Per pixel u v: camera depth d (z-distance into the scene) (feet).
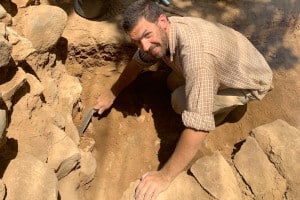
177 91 7.82
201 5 9.11
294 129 7.11
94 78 8.89
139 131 8.41
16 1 7.04
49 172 5.63
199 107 5.92
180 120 8.59
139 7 5.83
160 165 8.03
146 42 6.03
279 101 8.72
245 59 6.84
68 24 8.30
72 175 6.60
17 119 6.12
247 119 8.63
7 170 5.54
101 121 8.36
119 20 8.56
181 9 8.95
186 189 6.41
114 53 8.57
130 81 8.11
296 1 9.46
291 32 9.37
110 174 7.69
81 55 8.46
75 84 7.84
